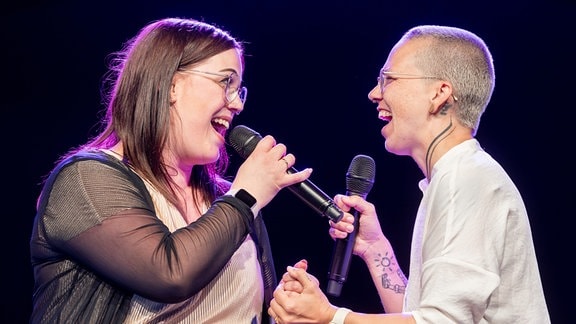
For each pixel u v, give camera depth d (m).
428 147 3.85
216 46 3.98
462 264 3.36
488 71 3.88
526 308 3.59
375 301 8.35
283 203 8.66
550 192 8.34
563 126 8.27
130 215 3.51
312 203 4.06
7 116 9.09
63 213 3.56
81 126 8.96
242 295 3.91
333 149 8.52
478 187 3.50
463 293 3.34
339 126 8.52
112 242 3.46
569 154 8.28
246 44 8.53
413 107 3.85
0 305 9.06
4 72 9.02
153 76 3.88
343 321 3.55
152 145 3.85
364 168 4.44
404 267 8.41
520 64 8.30
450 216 3.46
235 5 8.56
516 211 3.57
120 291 3.62
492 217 3.47
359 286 8.38
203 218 3.58
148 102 3.86
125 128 3.88
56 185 3.64
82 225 3.50
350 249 4.29
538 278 3.67
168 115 3.87
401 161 8.49
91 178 3.59
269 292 4.23
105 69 8.87
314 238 8.57
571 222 8.30
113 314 3.58
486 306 3.46
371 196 8.52
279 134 8.57
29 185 9.05
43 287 3.66
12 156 9.08
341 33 8.51
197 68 3.93
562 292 8.34
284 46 8.55
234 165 8.38
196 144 3.93
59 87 9.00
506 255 3.54
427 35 3.95
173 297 3.43
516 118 8.35
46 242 3.62
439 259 3.40
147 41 3.97
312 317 3.60
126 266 3.44
